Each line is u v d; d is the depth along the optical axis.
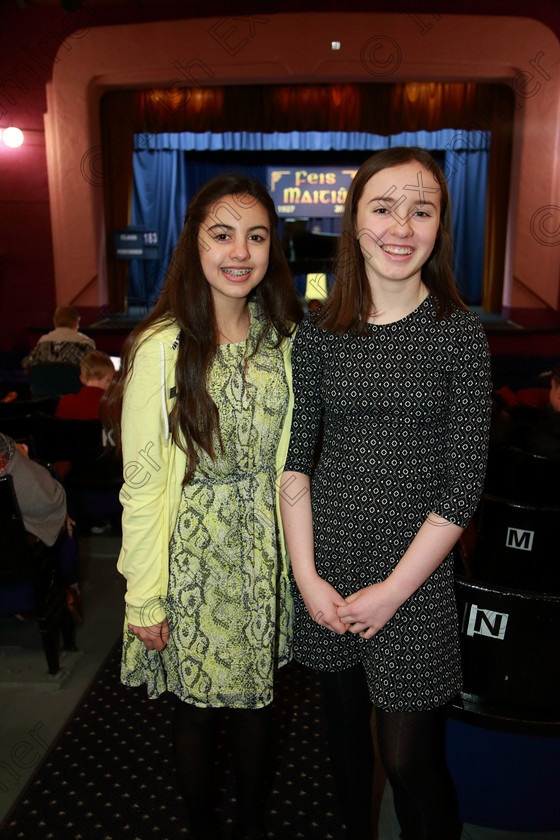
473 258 10.73
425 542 1.12
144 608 1.26
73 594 2.37
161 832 1.55
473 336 1.13
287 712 1.97
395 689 1.18
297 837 1.54
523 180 7.80
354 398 1.18
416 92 8.55
